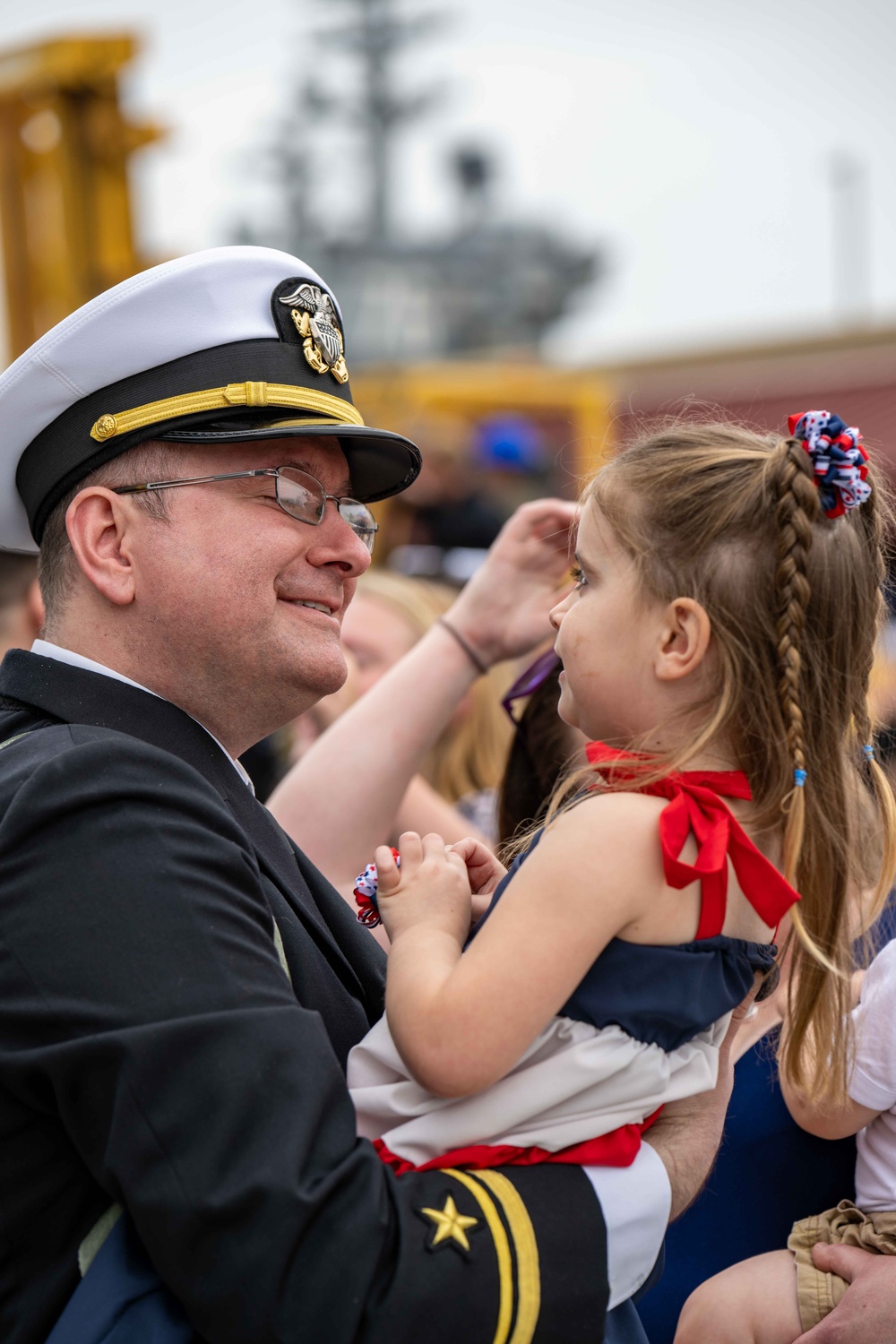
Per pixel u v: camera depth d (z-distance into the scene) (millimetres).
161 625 2125
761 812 1923
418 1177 1760
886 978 2377
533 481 9586
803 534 1891
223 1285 1602
